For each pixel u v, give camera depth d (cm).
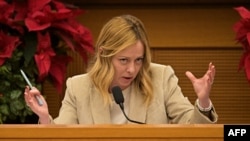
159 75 646
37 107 552
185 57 959
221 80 957
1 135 419
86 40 789
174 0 940
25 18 765
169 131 419
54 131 419
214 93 957
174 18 955
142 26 608
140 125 421
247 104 958
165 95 636
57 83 788
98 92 630
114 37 594
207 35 955
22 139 420
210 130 419
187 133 419
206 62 957
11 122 769
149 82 627
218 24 953
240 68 812
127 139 419
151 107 624
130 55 590
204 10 953
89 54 806
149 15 955
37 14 748
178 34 957
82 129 419
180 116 620
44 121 552
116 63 602
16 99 751
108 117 623
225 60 957
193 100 952
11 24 758
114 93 545
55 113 940
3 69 741
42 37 757
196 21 955
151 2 944
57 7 783
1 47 763
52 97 940
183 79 955
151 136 419
